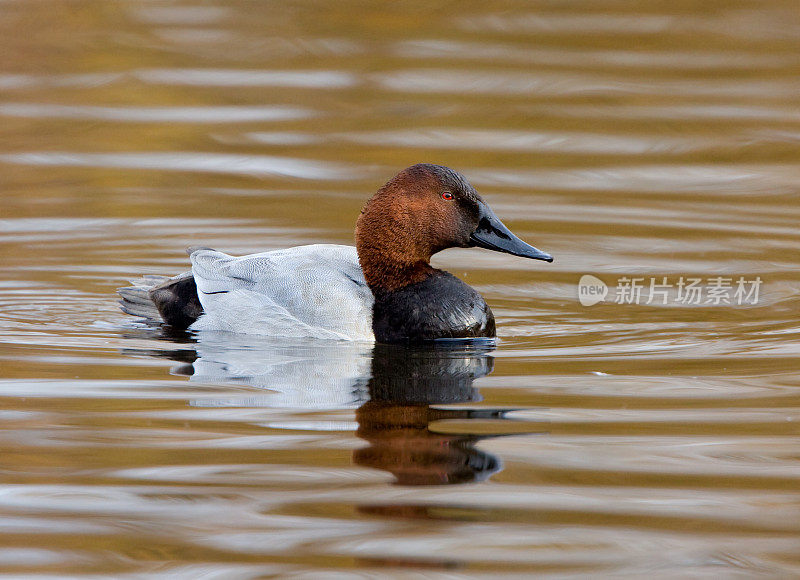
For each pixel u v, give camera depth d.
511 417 8.77
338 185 16.77
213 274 11.59
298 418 8.72
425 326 11.07
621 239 14.67
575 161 17.73
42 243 14.38
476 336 11.26
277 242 14.54
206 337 11.17
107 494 7.35
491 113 19.77
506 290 13.16
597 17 24.69
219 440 8.24
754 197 16.36
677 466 7.79
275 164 17.56
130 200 16.02
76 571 6.41
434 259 14.42
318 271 11.35
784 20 24.38
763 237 14.71
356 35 23.69
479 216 11.41
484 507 7.18
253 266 11.50
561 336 11.36
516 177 17.02
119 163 17.56
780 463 7.82
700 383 9.62
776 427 8.48
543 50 22.75
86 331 11.36
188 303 11.62
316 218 15.41
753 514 7.08
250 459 7.91
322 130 18.98
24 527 6.93
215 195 16.28
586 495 7.35
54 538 6.80
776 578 6.31
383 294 11.36
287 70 21.80
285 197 16.23
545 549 6.64
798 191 16.61
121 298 12.66
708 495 7.34
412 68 21.88
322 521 6.99
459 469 7.74
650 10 25.17
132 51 22.52
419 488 7.45
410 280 11.36
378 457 7.94
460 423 8.62
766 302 12.44
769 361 10.29
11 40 22.67
